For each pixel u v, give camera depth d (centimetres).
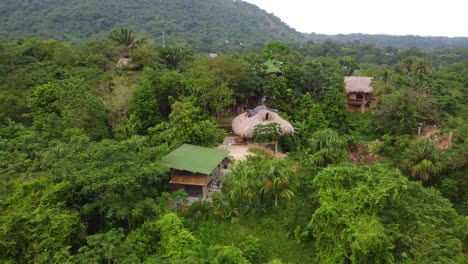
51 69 4862
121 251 1956
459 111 4328
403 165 3262
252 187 2653
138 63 5944
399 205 2138
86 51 5831
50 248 1838
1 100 3616
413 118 3928
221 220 2592
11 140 2906
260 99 4959
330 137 3272
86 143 2739
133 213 2148
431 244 1877
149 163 2484
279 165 2714
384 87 4834
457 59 14012
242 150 3747
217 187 2988
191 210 2636
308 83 5194
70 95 3672
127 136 3759
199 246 2066
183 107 3506
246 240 2361
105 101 4075
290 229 2495
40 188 2136
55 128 3306
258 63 5366
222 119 4644
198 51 12556
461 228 2106
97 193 2247
